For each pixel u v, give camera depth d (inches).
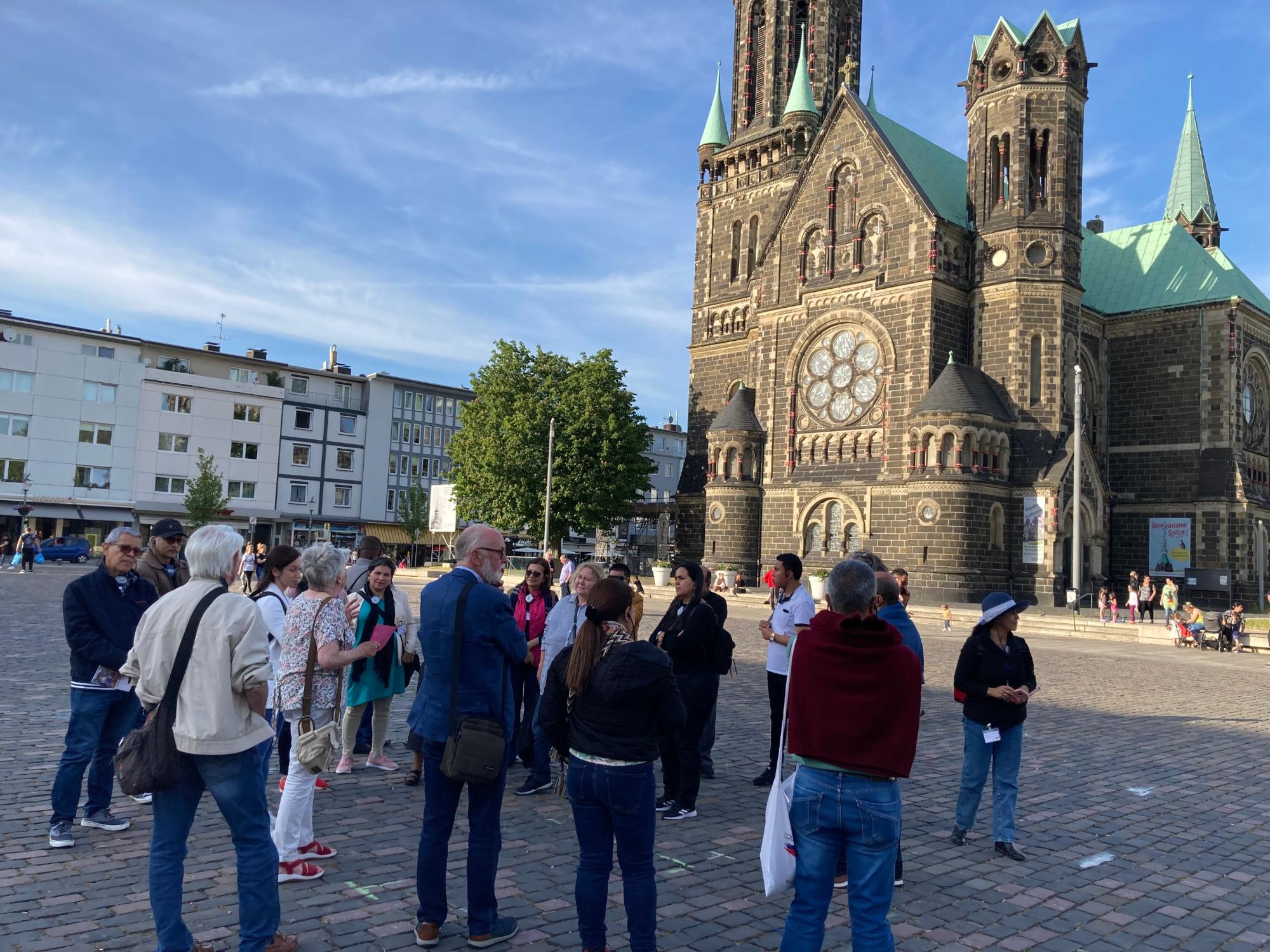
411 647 542.0
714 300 3009.4
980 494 2094.0
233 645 276.4
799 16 2992.1
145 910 318.7
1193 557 2423.7
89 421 3346.5
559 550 2839.6
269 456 3737.7
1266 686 1102.4
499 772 293.1
